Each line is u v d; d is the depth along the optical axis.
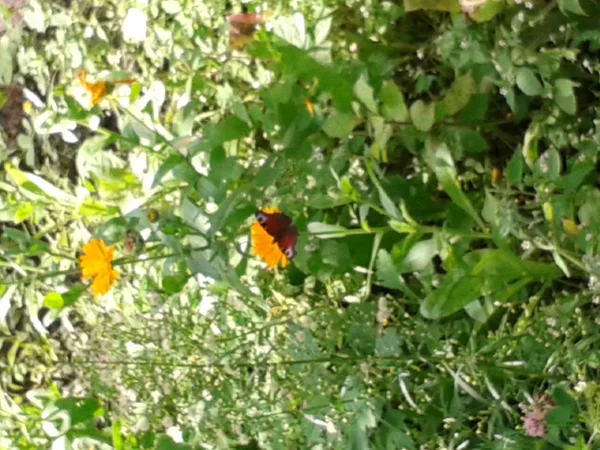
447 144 1.12
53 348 1.47
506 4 1.09
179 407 1.15
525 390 1.02
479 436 1.06
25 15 1.44
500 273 1.03
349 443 1.10
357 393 1.08
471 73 1.11
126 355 1.17
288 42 1.18
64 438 1.20
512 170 1.02
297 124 1.17
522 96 1.10
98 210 1.31
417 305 1.17
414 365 1.10
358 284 1.17
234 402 1.12
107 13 1.40
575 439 1.00
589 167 1.00
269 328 1.15
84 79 1.29
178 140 1.21
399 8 1.20
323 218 1.17
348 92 1.16
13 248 1.29
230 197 1.13
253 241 1.11
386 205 1.05
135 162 1.29
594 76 1.08
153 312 1.17
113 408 1.26
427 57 1.22
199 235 1.14
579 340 1.07
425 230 1.04
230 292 1.21
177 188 1.25
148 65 1.41
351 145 1.17
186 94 1.29
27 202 1.34
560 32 1.07
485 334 1.12
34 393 1.35
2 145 1.50
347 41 1.25
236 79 1.33
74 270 1.24
